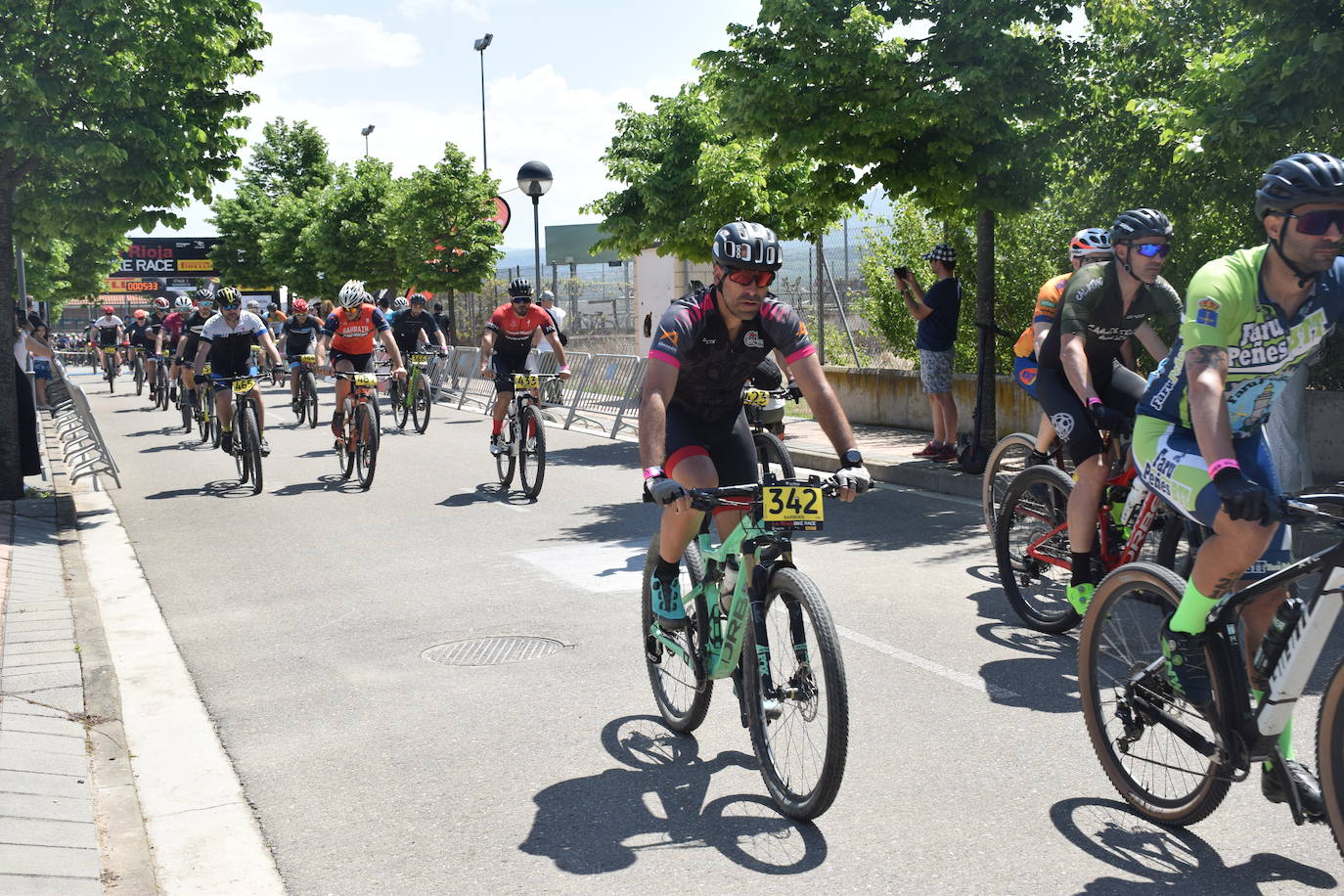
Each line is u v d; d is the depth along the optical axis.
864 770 4.10
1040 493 5.76
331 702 4.98
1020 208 10.23
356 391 11.31
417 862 3.51
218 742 4.55
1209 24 9.26
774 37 10.18
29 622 5.88
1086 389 5.02
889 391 14.25
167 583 7.30
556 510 9.70
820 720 3.61
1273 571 3.43
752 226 3.81
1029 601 5.86
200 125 11.03
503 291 33.06
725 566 4.04
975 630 5.80
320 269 36.41
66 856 3.33
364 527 9.09
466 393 21.33
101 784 3.96
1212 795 3.41
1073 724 4.49
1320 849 3.43
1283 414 6.06
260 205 43.25
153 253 62.41
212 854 3.59
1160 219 4.89
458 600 6.71
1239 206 9.57
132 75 9.95
